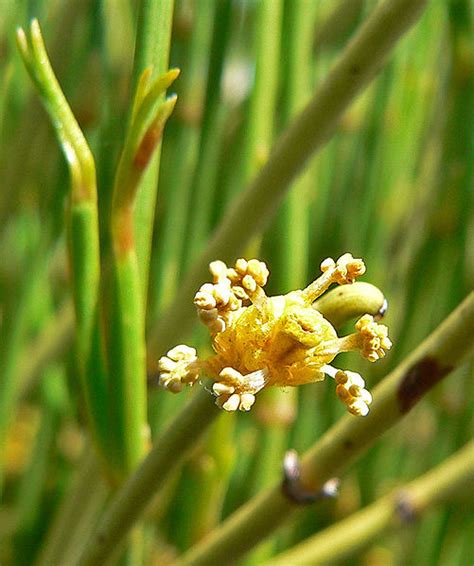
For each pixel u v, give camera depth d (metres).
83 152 0.05
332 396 0.11
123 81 0.10
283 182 0.06
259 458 0.10
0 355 0.10
